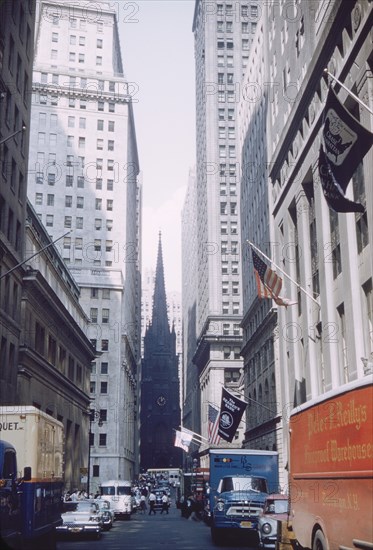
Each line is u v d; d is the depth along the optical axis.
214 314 120.12
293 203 44.59
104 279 99.88
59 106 106.38
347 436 11.45
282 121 49.78
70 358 65.88
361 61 30.25
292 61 46.41
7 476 15.36
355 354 30.56
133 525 37.88
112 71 113.88
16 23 43.50
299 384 41.84
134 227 129.62
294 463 15.52
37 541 19.42
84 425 73.44
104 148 106.56
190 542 25.31
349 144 19.33
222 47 123.19
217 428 49.47
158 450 185.62
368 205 28.98
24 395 44.94
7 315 40.78
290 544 15.90
